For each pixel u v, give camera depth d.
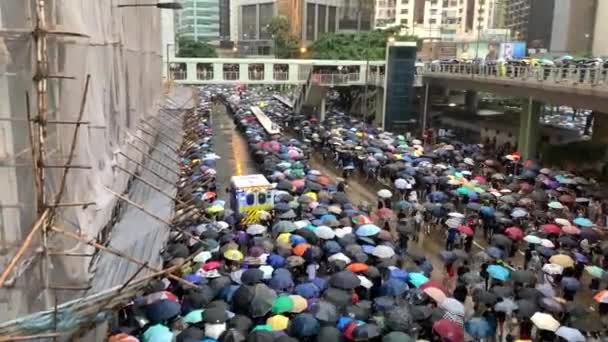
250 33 141.75
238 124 55.22
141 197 16.95
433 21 131.50
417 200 27.23
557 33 89.25
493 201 25.62
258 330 12.20
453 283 18.84
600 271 17.80
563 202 25.95
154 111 27.97
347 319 13.39
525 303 15.00
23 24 9.06
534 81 35.91
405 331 13.42
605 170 36.81
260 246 18.08
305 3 117.62
